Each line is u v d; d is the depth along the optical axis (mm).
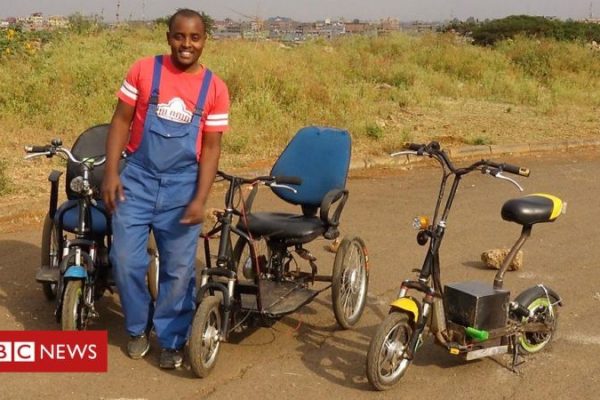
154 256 5973
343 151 6199
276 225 5715
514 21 30250
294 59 16922
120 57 14258
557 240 8406
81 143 6000
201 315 4828
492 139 13562
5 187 8766
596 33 30203
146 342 5266
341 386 5008
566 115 16266
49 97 11953
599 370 5367
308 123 12945
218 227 5254
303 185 6203
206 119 4809
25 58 13531
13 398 4742
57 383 4926
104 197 4766
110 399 4750
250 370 5176
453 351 5059
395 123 14188
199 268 6980
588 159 12906
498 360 5449
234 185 5098
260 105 12883
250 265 5910
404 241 8156
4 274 6688
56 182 5945
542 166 12203
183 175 4832
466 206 9617
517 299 5406
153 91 4711
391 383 4930
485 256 7434
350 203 9562
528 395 4984
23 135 10828
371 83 17297
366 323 6082
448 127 14289
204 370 4949
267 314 5324
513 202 5215
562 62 21391
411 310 4820
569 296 6789
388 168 11523
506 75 19562
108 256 5602
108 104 12047
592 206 9906
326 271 7176
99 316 5930
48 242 6023
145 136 4750
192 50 4688
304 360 5363
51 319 5820
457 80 19109
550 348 5672
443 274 7262
